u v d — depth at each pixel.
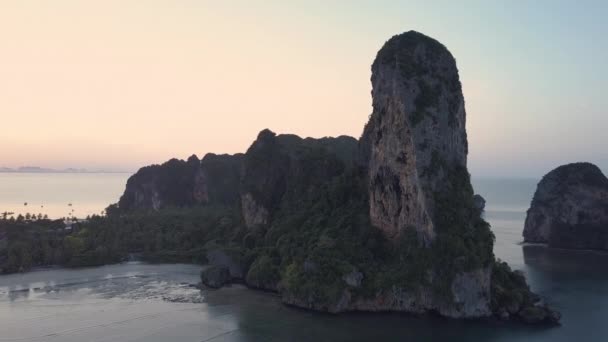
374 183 134.50
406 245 118.69
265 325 105.19
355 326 103.50
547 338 96.25
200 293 135.25
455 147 126.31
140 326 105.62
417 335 97.75
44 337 98.75
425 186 116.75
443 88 126.50
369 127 164.25
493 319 106.94
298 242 143.25
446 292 107.44
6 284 149.00
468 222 116.38
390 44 132.75
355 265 120.81
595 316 111.00
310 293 115.88
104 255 184.50
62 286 146.12
